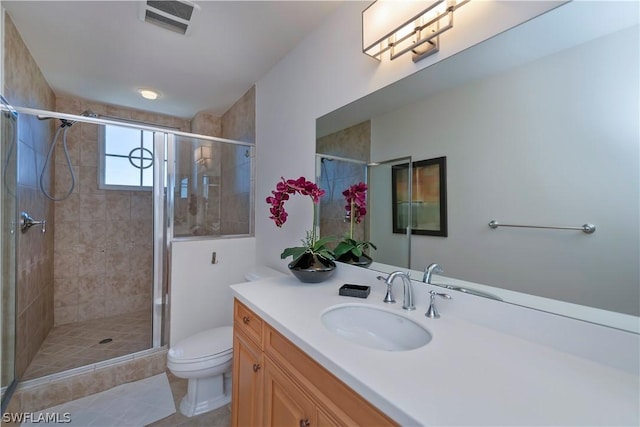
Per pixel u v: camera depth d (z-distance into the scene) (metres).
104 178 2.94
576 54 0.79
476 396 0.59
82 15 1.65
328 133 1.69
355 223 1.52
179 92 2.72
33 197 2.11
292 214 2.02
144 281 3.16
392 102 1.31
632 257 0.70
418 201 1.22
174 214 2.27
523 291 0.90
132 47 1.98
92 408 1.71
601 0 0.75
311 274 1.45
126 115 3.13
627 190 0.71
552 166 0.84
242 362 1.29
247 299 1.25
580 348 0.76
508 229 0.94
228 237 2.46
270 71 2.31
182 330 2.20
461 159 1.07
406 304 1.12
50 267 2.58
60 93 2.70
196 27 1.77
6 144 1.59
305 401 0.86
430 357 0.76
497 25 0.95
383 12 1.23
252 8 1.61
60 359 2.03
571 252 0.80
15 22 1.70
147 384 1.96
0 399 1.52
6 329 1.59
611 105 0.73
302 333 0.90
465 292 1.03
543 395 0.60
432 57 1.15
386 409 0.59
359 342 1.11
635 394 0.61
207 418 1.63
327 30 1.69
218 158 2.48
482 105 1.00
